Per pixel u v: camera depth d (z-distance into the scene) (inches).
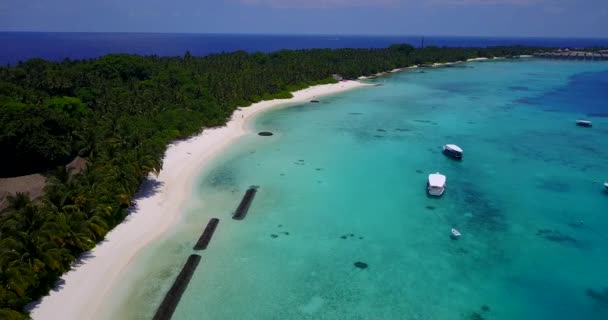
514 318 1170.6
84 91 2856.8
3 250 1087.6
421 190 2003.0
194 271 1328.7
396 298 1240.2
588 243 1560.0
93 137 2052.2
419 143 2736.2
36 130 1898.4
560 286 1311.5
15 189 1736.0
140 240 1486.2
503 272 1374.3
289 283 1293.1
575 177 2185.0
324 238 1555.1
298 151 2534.5
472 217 1745.8
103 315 1129.4
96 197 1465.3
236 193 1920.5
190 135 2709.2
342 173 2194.9
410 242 1544.0
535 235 1610.5
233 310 1170.6
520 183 2106.3
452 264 1411.2
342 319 1149.7
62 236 1262.3
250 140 2731.3
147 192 1867.6
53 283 1205.1
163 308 1141.7
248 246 1485.0
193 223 1631.4
